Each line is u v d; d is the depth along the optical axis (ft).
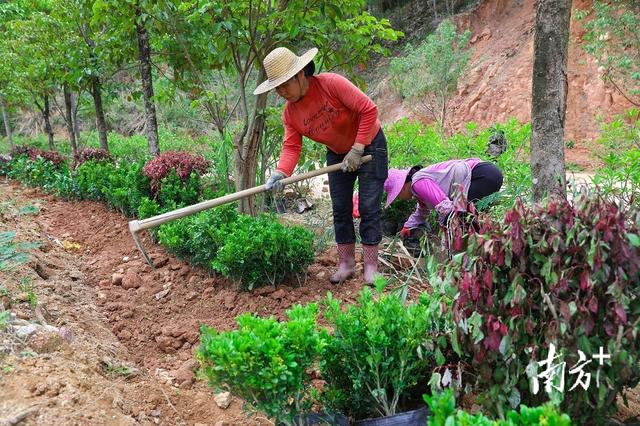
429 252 14.98
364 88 20.25
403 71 62.95
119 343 11.95
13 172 31.78
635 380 7.50
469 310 7.36
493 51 65.00
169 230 16.20
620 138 22.94
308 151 22.16
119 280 15.58
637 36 41.78
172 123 60.23
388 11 88.53
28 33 31.48
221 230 14.57
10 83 42.14
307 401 8.20
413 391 8.88
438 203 14.15
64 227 21.79
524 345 7.24
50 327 10.46
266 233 13.87
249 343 7.08
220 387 7.48
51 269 15.39
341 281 14.67
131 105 82.89
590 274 6.73
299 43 19.56
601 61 45.09
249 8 16.96
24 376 8.51
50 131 44.01
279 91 12.59
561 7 10.74
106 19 21.31
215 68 21.18
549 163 11.23
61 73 31.27
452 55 57.21
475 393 8.18
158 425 8.90
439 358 7.79
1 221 19.69
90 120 81.51
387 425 7.95
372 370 8.05
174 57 22.26
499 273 7.36
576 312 6.84
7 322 10.06
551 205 7.09
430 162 23.56
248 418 9.22
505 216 7.27
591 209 6.97
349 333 8.24
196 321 12.94
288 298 13.74
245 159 18.12
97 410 8.23
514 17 66.69
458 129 60.90
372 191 13.67
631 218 7.20
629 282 6.85
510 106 58.29
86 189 25.35
